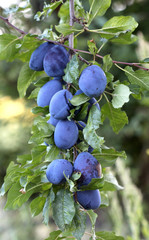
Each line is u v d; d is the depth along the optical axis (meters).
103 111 0.72
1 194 0.66
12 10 0.73
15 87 2.48
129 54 1.98
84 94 0.62
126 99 0.63
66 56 0.67
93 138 0.61
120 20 0.67
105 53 1.99
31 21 1.64
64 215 0.61
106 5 0.69
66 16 0.79
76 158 0.63
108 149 0.66
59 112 0.62
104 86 0.62
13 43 0.71
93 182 0.61
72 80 0.63
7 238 1.90
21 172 0.64
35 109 0.66
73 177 0.61
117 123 0.73
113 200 1.20
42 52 0.68
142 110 2.27
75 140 0.63
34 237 1.87
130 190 1.19
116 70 2.01
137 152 2.57
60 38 0.71
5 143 2.26
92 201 0.63
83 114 0.63
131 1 2.19
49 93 0.66
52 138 0.64
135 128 2.24
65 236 0.69
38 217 1.97
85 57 1.91
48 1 1.42
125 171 1.21
